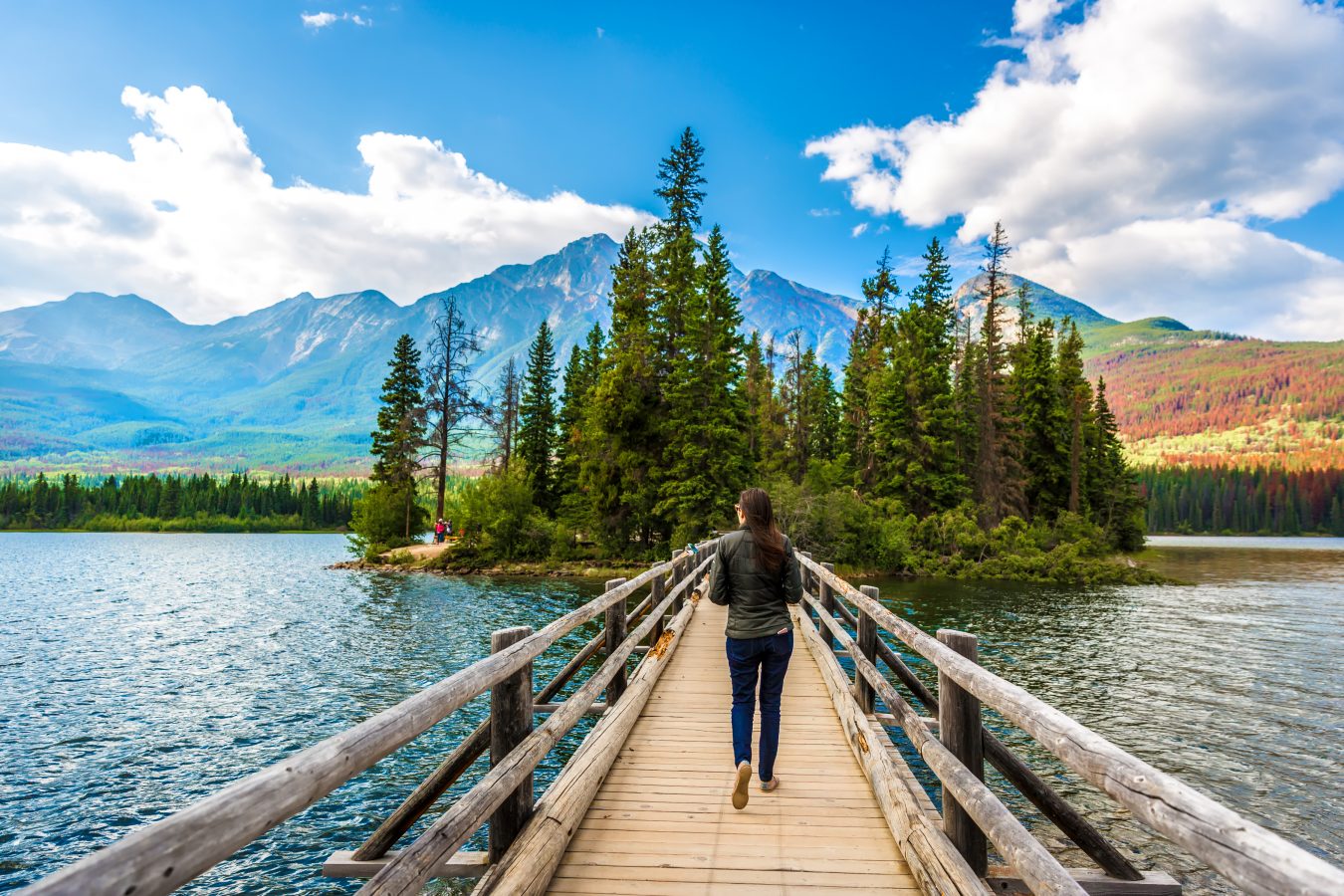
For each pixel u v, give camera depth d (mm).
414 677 16047
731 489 37406
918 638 3855
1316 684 15531
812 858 3711
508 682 3523
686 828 4090
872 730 5305
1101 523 53219
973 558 39656
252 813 1422
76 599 30297
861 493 45812
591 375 50406
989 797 2693
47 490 125375
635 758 5367
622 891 3361
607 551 40688
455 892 6582
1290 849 1195
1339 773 10477
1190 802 1456
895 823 3814
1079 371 56312
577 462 45062
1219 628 22609
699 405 38562
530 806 3697
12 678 16141
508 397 59000
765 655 4637
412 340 52000
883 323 55031
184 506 124750
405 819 4238
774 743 4641
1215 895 7172
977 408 49375
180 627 22828
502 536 41438
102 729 12422
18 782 10109
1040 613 25688
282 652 18781
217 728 12469
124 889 1095
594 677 5012
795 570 4641
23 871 7836
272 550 71125
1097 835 3939
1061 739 2016
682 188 41094
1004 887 3916
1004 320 51031
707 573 15812
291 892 7148
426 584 34875
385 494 48156
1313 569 46312
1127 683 15570
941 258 50031
